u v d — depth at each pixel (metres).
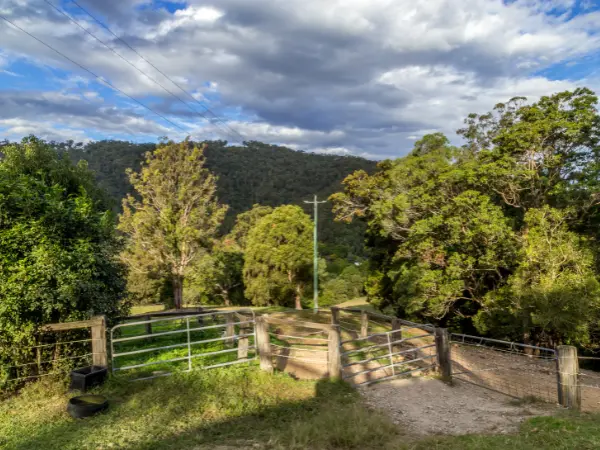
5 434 5.58
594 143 17.41
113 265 9.47
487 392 9.04
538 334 18.22
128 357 10.23
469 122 24.27
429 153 24.59
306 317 18.83
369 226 27.59
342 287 45.31
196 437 5.58
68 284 7.56
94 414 6.26
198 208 27.61
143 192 27.28
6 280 7.06
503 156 18.72
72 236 8.38
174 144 27.59
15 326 7.02
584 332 15.16
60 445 5.22
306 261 36.34
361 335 13.47
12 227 7.45
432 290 20.12
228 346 11.36
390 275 24.47
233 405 6.80
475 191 18.86
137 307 38.28
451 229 19.34
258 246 36.09
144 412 6.40
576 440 5.31
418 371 10.03
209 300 43.81
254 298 36.44
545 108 18.25
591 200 16.77
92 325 7.57
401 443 5.63
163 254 27.27
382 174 28.92
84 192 10.52
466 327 24.27
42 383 7.23
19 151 13.56
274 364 9.52
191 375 7.99
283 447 5.25
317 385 8.11
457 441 5.63
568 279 15.41
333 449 5.45
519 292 16.34
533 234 16.91
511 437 5.76
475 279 20.69
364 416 6.47
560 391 7.62
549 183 18.30
